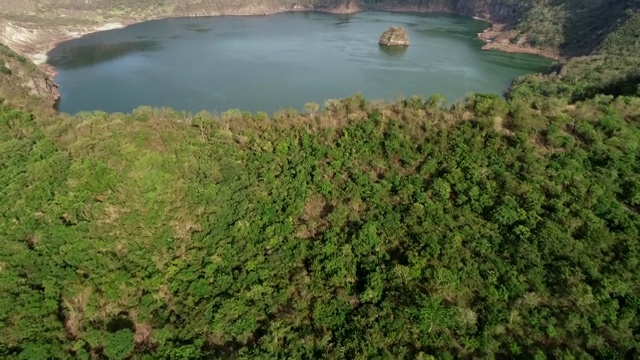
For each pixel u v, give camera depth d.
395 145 49.28
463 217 42.25
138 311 36.72
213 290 38.28
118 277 38.31
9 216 42.25
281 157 50.12
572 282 36.03
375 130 51.44
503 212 41.44
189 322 35.72
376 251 40.31
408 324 34.44
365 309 35.53
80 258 39.09
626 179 44.25
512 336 34.19
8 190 44.38
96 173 44.88
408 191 44.94
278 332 34.44
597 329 33.78
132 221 42.81
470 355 33.00
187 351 33.28
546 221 40.56
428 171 46.97
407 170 48.00
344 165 48.75
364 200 45.12
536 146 48.25
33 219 41.97
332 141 51.66
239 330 35.12
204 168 48.19
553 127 49.31
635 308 34.28
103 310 36.50
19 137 51.25
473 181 45.09
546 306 35.69
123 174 45.69
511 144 48.09
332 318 35.56
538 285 36.59
